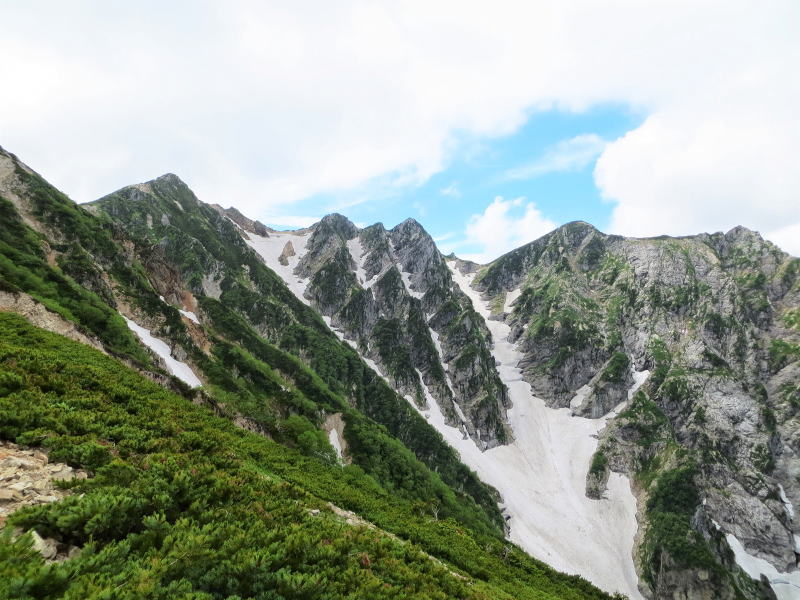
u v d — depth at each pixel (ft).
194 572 36.96
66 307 239.09
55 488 45.50
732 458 450.71
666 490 407.03
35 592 27.91
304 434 293.43
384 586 49.73
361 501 144.15
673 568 337.11
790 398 486.79
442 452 449.06
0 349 102.47
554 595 151.64
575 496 444.14
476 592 70.49
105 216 577.43
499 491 442.91
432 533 145.69
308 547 49.78
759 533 379.14
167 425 90.48
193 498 54.03
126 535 41.37
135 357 246.68
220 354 350.43
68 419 68.64
